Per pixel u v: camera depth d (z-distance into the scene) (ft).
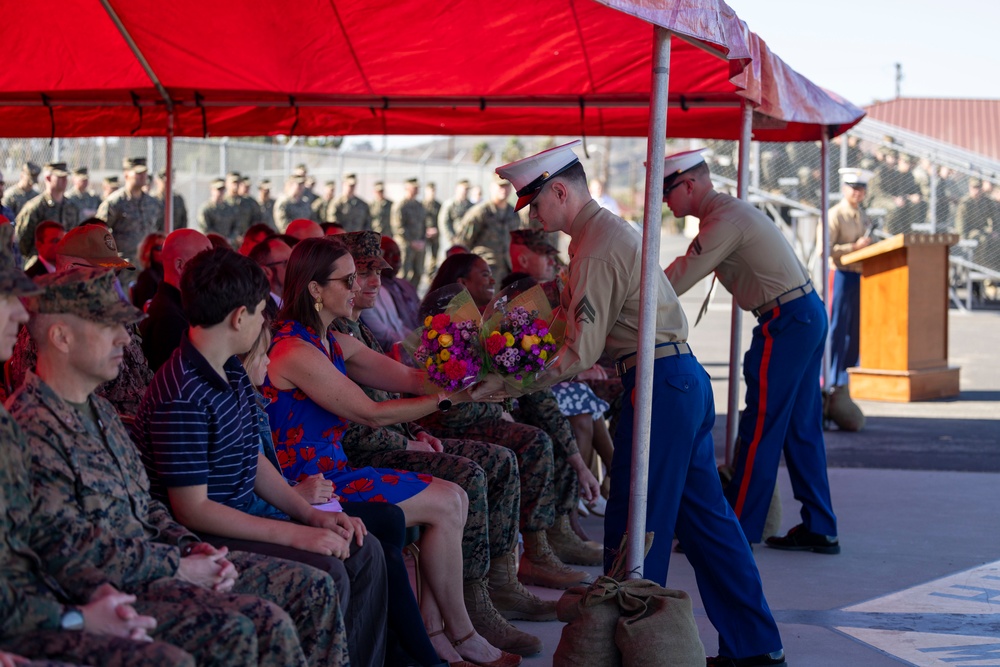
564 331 12.09
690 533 12.27
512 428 15.60
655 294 11.26
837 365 35.76
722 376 40.42
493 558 14.02
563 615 11.10
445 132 24.80
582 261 11.82
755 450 17.07
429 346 11.80
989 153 80.59
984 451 26.40
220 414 9.64
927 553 17.78
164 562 8.19
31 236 38.52
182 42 20.70
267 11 19.25
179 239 15.14
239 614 7.89
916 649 13.17
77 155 52.24
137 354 12.17
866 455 25.96
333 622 8.95
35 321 8.05
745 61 11.62
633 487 11.38
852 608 14.87
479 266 17.34
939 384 35.27
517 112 24.36
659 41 11.04
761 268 16.67
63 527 7.77
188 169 57.67
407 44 20.66
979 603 15.10
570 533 17.10
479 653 12.13
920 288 34.76
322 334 12.41
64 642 6.97
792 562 17.30
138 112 23.61
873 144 60.90
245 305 9.51
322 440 12.19
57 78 22.21
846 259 34.68
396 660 11.27
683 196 17.16
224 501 9.89
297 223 21.49
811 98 21.47
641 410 11.29
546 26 19.74
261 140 81.41
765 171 59.36
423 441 14.06
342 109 24.34
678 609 10.50
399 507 11.65
